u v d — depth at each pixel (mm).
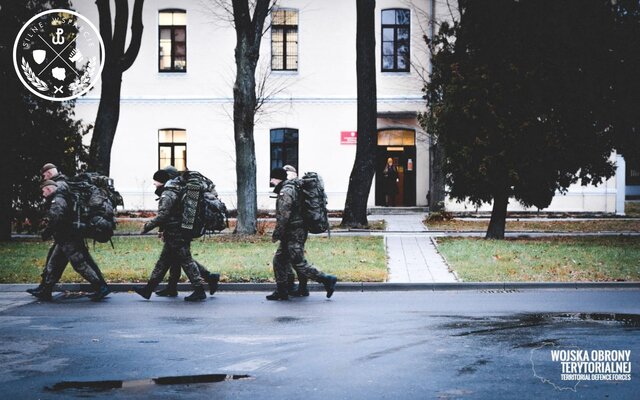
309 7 30000
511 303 10781
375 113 23172
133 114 30188
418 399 5879
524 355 7309
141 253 16312
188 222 11070
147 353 7516
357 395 5988
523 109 18781
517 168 18844
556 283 12523
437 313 9852
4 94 19500
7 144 19516
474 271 13625
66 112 20750
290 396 5977
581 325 8867
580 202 28891
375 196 30516
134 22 22094
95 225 11141
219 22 30047
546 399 5879
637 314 9695
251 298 11484
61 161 20109
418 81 29891
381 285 12500
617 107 18828
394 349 7609
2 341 8125
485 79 18672
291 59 30156
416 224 24484
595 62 18750
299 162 30156
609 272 13391
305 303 10898
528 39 18891
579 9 18625
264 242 18469
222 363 7086
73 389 6227
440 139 19672
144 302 11086
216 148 30141
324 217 11312
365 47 23031
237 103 20266
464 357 7242
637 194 39719
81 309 10383
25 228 20984
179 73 30141
